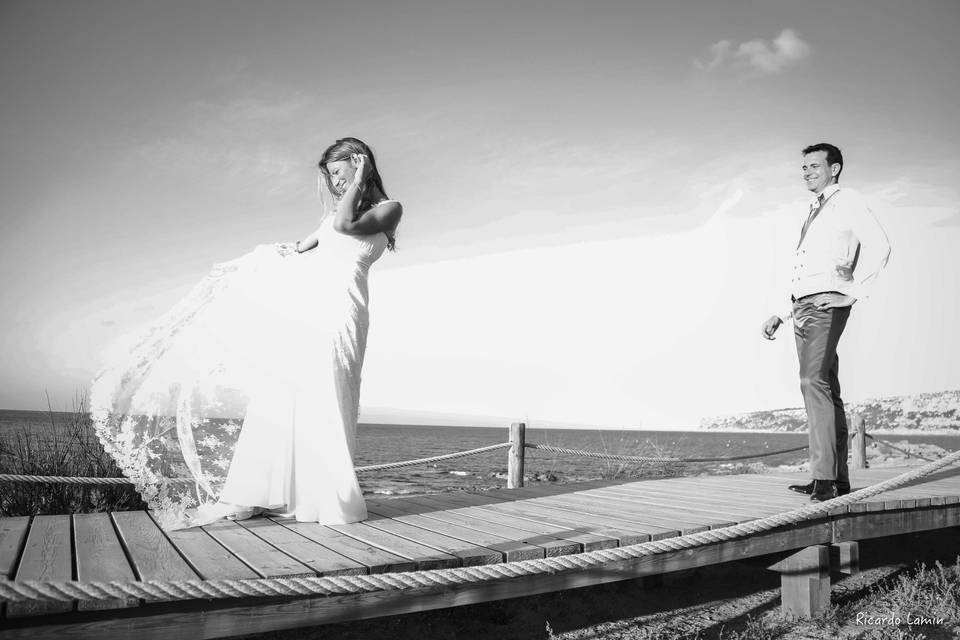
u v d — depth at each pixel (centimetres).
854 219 417
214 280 363
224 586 205
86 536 297
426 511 407
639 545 294
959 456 351
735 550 362
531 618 388
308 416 349
